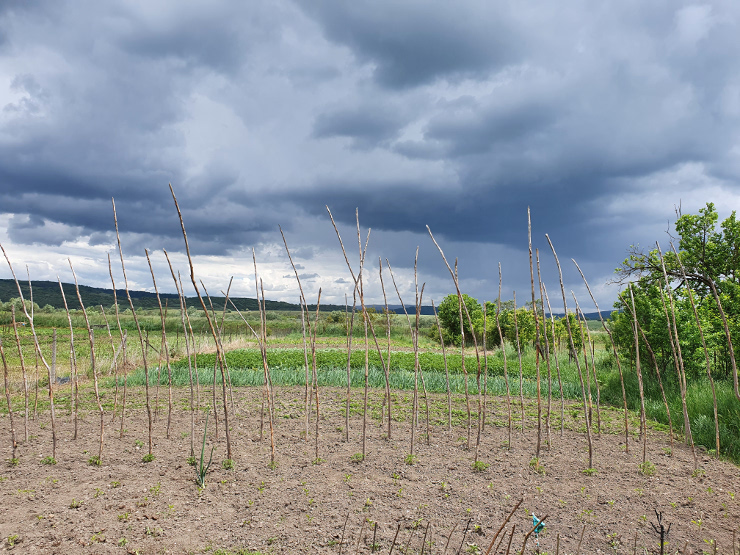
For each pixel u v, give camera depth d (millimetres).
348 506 4266
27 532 3689
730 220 13516
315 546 3574
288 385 11016
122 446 5945
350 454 5680
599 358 14609
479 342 22984
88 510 4094
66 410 8094
